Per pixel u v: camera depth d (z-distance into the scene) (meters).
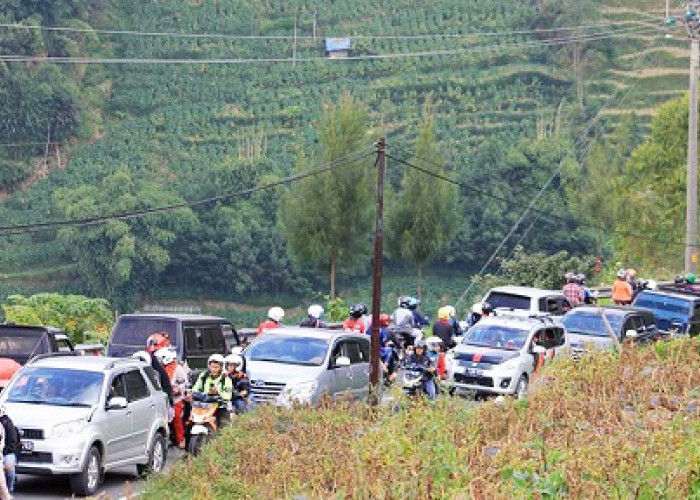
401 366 46.97
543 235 165.00
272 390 35.19
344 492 18.00
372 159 76.94
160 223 167.00
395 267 172.62
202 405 29.70
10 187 194.88
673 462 18.70
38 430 26.16
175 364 33.22
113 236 163.50
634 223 105.00
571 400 27.00
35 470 25.97
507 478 18.97
